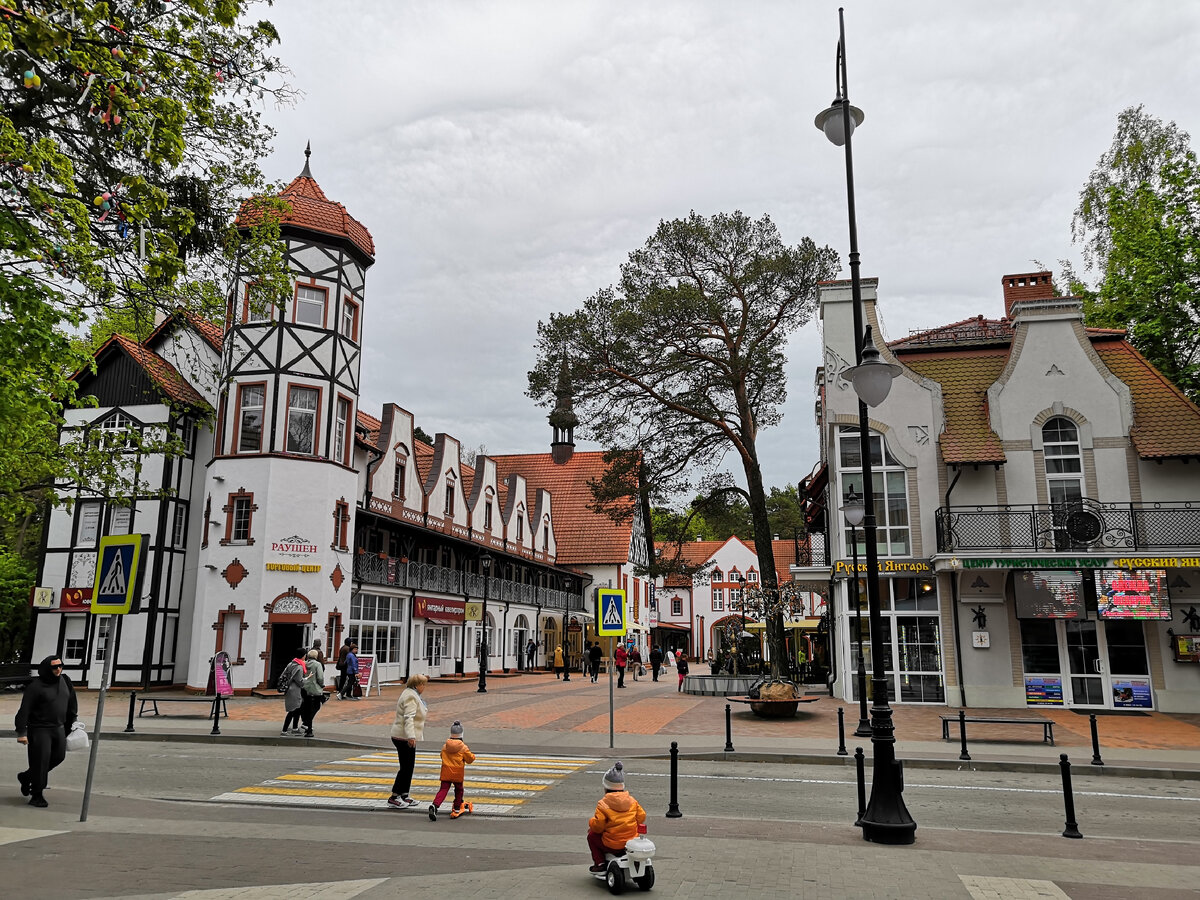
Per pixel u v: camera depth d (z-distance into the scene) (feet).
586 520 188.24
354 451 100.48
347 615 93.35
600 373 96.32
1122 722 66.69
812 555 120.57
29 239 31.65
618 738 57.36
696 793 39.27
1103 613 71.67
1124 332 83.56
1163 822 34.78
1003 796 39.99
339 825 30.63
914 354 86.53
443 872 23.49
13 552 124.67
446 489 126.62
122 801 34.32
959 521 76.74
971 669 75.41
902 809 28.96
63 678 33.99
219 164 41.52
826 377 84.43
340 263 96.84
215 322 44.14
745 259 94.58
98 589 30.68
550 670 157.79
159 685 92.84
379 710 71.72
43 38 26.78
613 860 21.54
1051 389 79.51
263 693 84.07
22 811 30.96
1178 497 75.66
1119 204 102.68
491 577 138.21
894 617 78.07
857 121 36.81
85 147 33.65
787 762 49.70
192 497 98.99
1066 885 23.29
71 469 51.96
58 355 39.55
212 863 24.21
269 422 89.97
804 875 23.68
